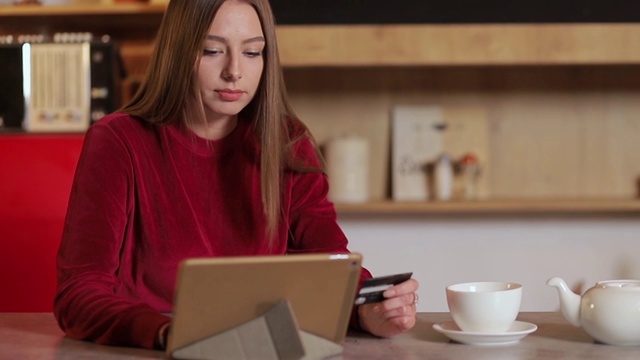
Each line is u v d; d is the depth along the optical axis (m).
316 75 3.45
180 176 1.69
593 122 3.50
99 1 3.23
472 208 3.24
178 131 1.70
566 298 1.39
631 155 3.49
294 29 3.08
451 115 3.46
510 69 3.47
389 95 3.46
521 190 3.48
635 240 3.46
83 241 1.52
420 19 3.11
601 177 3.49
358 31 3.09
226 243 1.71
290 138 1.83
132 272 1.65
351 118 3.46
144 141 1.67
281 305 1.21
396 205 3.22
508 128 3.48
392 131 3.45
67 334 1.45
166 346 1.28
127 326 1.34
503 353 1.29
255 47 1.65
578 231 3.46
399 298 1.42
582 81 3.49
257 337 1.20
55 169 2.07
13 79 2.96
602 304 1.34
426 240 3.44
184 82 1.64
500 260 3.45
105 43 2.96
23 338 1.43
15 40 3.08
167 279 1.65
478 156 3.46
